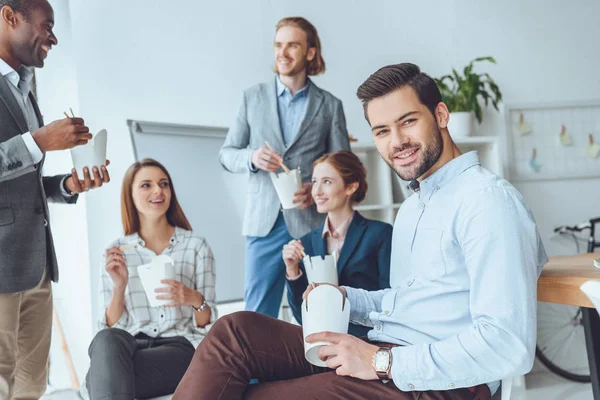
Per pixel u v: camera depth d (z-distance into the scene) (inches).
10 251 73.4
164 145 135.9
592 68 154.6
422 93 51.7
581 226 143.0
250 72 144.1
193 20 141.4
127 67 137.6
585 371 148.4
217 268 137.2
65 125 74.8
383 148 53.2
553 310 149.7
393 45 149.5
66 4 135.0
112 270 85.4
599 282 37.4
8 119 74.3
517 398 125.7
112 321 86.0
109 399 71.0
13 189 74.4
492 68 152.1
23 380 81.5
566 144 151.6
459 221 49.7
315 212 107.7
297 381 50.2
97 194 133.7
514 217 47.2
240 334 52.4
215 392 50.3
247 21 144.1
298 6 145.8
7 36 75.8
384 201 133.6
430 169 53.2
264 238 109.9
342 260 88.2
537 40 153.4
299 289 90.4
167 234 94.3
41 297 80.6
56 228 135.5
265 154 102.8
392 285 57.6
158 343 82.7
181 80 140.6
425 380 46.6
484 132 150.5
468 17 151.9
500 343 44.8
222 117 142.7
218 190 140.1
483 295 46.6
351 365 48.3
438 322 50.9
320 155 110.9
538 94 153.3
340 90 147.3
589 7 154.9
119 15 137.4
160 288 82.8
